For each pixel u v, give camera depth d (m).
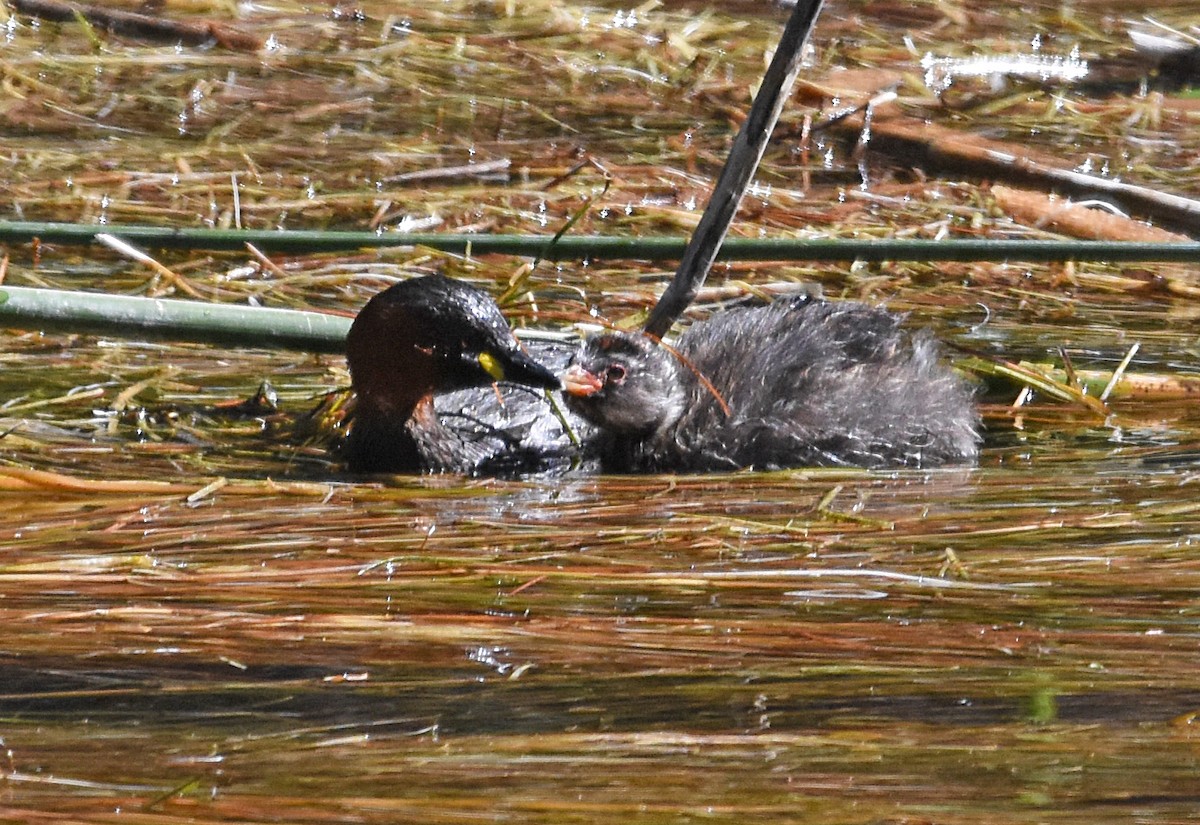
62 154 17.55
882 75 20.94
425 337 10.90
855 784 6.58
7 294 10.52
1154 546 9.25
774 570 8.84
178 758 6.73
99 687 7.39
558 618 8.18
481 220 16.14
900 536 9.45
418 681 7.51
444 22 22.73
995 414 12.16
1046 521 9.69
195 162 17.59
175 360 12.94
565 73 20.92
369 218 16.34
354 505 9.95
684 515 9.77
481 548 9.18
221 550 9.06
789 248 12.08
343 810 6.33
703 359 11.94
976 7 24.06
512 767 6.69
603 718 7.13
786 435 11.34
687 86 20.58
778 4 23.92
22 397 11.89
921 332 12.84
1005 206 16.80
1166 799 6.48
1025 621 8.21
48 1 22.20
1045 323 14.35
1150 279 15.52
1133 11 24.14
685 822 6.28
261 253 14.66
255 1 23.25
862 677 7.56
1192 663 7.73
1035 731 7.04
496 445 11.47
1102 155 18.73
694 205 16.95
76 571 8.66
